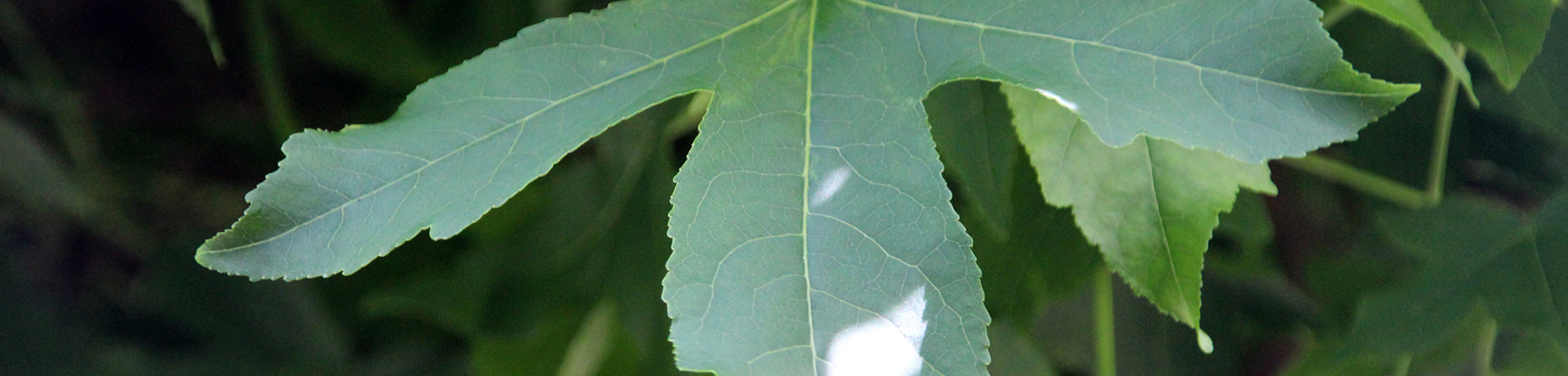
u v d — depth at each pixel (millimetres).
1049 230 483
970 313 376
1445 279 471
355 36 540
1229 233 529
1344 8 467
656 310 516
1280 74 383
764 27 403
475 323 538
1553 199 465
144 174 642
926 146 389
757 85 397
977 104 442
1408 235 481
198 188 652
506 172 391
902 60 398
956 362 375
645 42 401
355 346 637
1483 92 514
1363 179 507
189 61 617
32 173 610
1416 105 524
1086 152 418
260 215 386
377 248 387
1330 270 559
